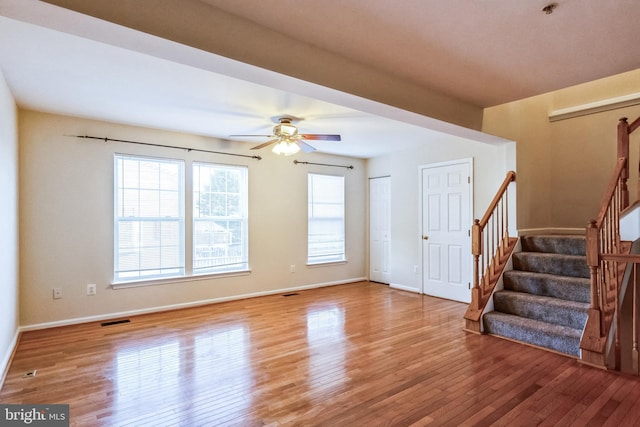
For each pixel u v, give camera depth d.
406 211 5.89
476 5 1.87
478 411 2.18
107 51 2.38
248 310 4.58
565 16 1.98
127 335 3.60
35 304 3.75
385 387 2.50
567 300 3.46
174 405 2.27
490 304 3.78
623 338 3.32
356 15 1.96
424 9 1.90
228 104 3.48
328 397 2.36
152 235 4.50
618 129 3.58
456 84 3.00
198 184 4.88
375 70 2.69
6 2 1.43
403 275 5.93
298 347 3.28
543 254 3.99
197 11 1.85
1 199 2.73
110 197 4.19
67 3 1.50
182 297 4.69
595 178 4.60
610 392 2.41
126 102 3.44
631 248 3.46
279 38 2.16
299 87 2.41
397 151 6.05
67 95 3.26
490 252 4.66
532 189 4.55
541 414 2.14
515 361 2.94
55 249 3.86
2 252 2.77
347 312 4.50
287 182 5.73
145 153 4.42
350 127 4.40
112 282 4.20
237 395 2.39
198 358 3.02
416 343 3.38
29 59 2.51
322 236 6.19
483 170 4.79
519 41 2.27
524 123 4.43
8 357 2.94
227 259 5.12
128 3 1.65
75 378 2.64
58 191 3.88
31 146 3.73
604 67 2.68
